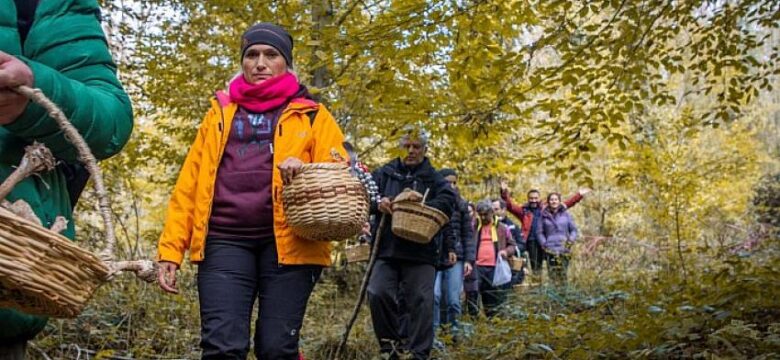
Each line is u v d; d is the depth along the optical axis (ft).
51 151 5.68
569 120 19.80
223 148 11.23
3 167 5.56
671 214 40.88
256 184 11.02
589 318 19.92
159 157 33.86
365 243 20.35
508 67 17.49
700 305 17.29
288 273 10.94
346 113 26.76
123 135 6.20
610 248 40.40
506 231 33.12
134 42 30.42
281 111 11.44
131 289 20.85
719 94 22.65
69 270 4.92
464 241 26.61
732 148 65.41
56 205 5.85
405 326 20.88
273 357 10.75
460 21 16.66
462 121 18.43
